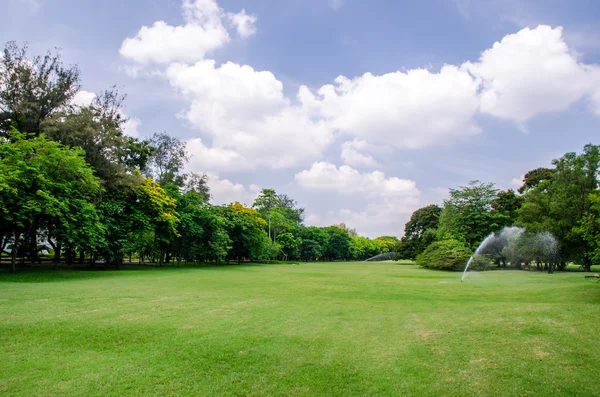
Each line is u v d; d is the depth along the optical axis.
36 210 23.95
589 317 10.83
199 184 64.38
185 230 46.38
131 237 37.59
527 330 9.55
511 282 26.11
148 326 9.94
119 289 18.22
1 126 32.34
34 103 32.12
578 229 18.30
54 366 6.74
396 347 8.33
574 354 7.70
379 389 6.02
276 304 14.29
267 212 87.06
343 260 137.00
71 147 32.50
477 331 9.66
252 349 8.04
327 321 11.09
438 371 6.84
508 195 63.47
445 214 62.06
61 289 17.58
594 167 41.75
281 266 59.66
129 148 49.81
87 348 7.90
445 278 31.34
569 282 25.34
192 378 6.35
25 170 24.84
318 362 7.28
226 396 5.67
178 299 15.09
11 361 6.94
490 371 6.84
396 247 82.25
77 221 27.84
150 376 6.40
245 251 63.22
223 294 17.17
